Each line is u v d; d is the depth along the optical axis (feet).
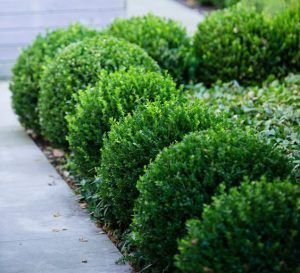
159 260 16.07
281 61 29.35
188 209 15.07
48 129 25.36
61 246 18.89
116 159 18.11
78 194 22.49
